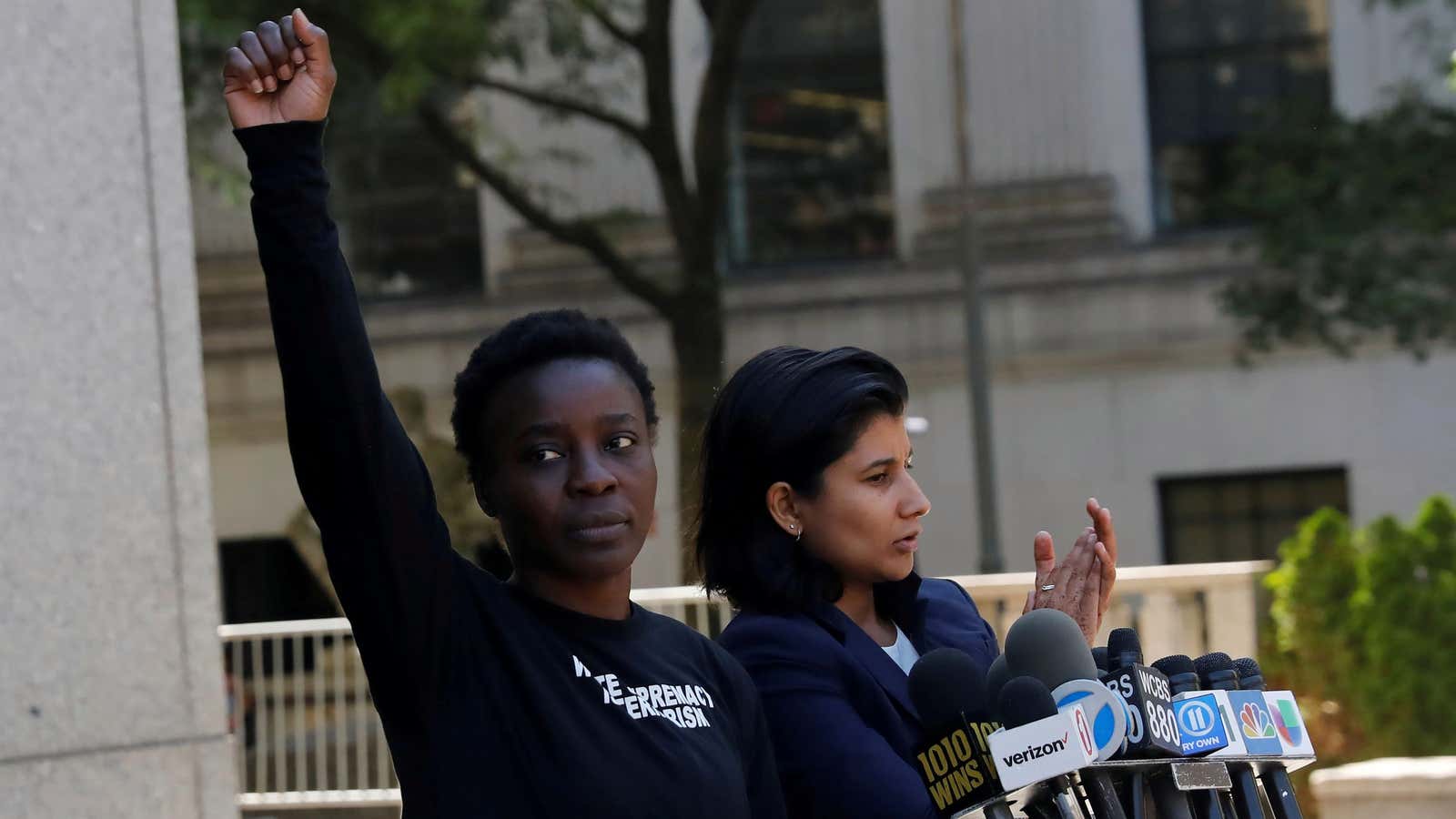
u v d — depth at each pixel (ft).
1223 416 62.59
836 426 10.59
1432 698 30.53
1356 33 62.03
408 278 68.39
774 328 65.82
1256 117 62.64
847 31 66.85
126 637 12.49
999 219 64.75
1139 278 63.26
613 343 9.12
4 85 12.32
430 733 8.23
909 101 65.82
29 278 12.32
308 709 30.32
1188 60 64.39
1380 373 61.26
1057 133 64.69
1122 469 63.41
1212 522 63.46
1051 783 8.38
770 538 10.83
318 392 7.89
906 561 10.78
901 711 10.56
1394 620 30.96
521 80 62.28
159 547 12.74
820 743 10.11
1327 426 61.72
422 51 42.29
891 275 65.16
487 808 8.14
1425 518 32.09
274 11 41.78
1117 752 8.71
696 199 45.98
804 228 66.95
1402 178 48.60
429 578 8.16
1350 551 32.01
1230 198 51.78
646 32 46.01
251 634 30.48
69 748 12.12
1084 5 64.69
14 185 12.30
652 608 26.76
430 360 67.31
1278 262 49.88
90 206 12.66
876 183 66.44
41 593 12.14
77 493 12.39
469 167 46.78
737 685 9.37
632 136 46.26
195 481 13.00
